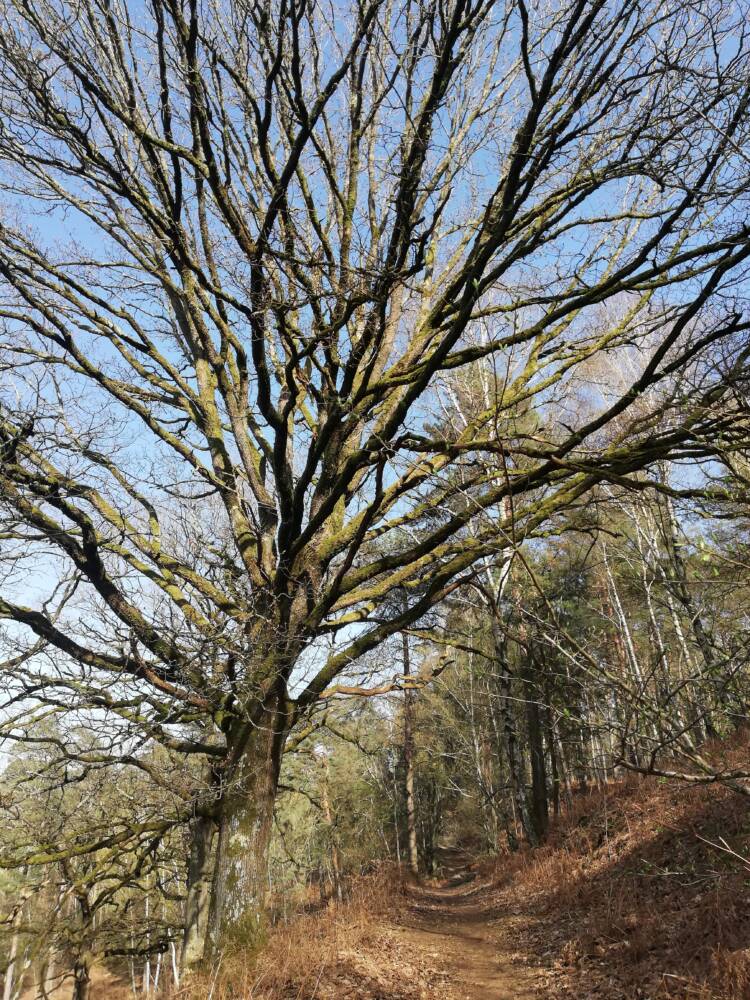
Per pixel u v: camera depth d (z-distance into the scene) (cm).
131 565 754
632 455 529
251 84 721
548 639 324
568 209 602
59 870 789
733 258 378
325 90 567
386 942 923
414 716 2470
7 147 693
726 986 510
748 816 812
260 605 729
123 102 706
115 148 679
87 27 690
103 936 791
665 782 1192
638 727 323
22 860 662
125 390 838
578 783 2558
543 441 535
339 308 682
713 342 422
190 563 771
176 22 575
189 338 912
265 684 679
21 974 701
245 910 655
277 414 671
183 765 725
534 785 1878
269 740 707
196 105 591
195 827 836
